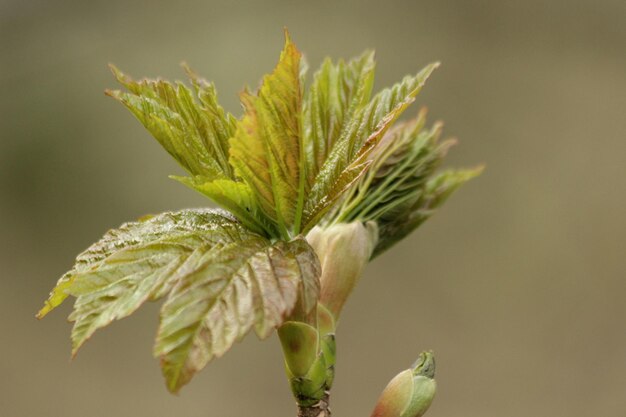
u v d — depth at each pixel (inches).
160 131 14.5
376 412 14.9
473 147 37.9
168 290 13.8
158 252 14.0
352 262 15.1
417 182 15.8
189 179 14.3
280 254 14.0
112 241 14.4
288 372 14.6
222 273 13.8
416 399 14.9
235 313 13.6
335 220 15.5
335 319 15.0
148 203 38.7
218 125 14.8
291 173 14.4
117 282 13.9
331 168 14.7
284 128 14.2
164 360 13.4
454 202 36.7
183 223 14.4
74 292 13.9
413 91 14.4
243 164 14.3
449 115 38.2
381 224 15.9
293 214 14.5
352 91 15.2
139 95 14.6
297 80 14.1
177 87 14.8
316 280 13.9
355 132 14.8
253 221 14.5
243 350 36.0
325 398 14.7
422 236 36.2
